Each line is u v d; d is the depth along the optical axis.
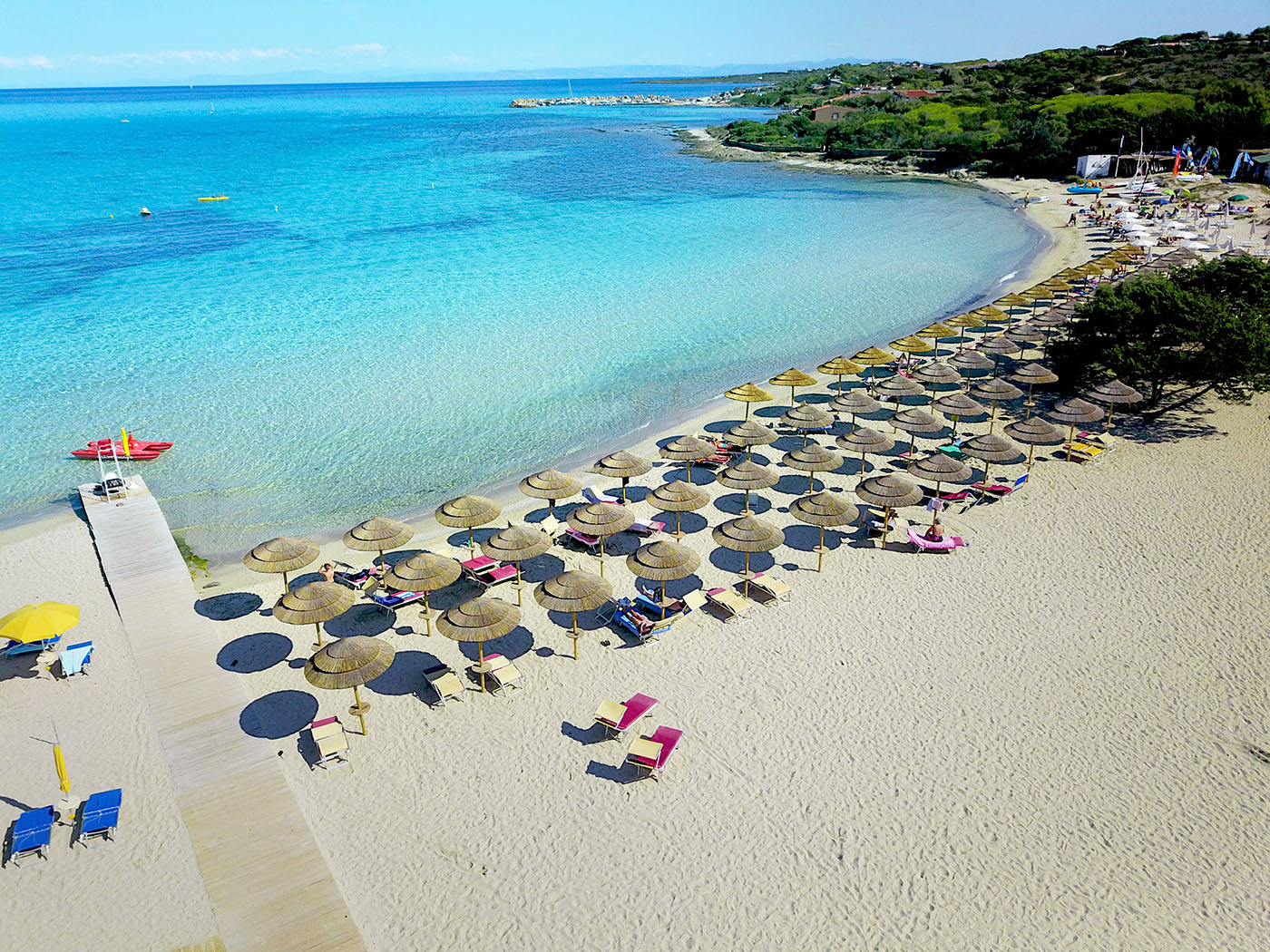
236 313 46.78
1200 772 15.42
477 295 50.34
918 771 15.56
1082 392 28.94
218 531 25.05
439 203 85.56
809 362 39.03
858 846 14.04
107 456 29.52
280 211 81.88
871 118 129.25
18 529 24.94
